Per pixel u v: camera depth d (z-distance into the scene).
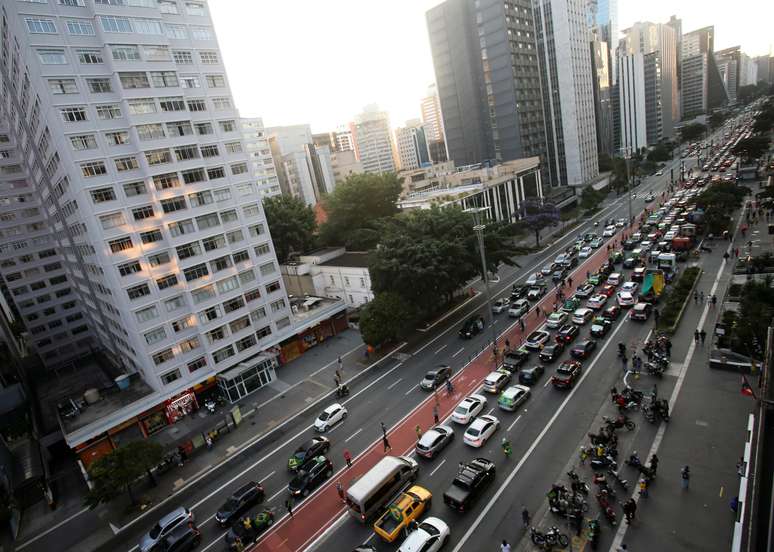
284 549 27.61
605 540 23.08
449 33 127.06
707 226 68.69
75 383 64.88
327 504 30.78
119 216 43.69
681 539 22.45
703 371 36.75
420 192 105.25
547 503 26.45
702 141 188.00
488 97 124.81
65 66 40.47
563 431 32.78
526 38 123.31
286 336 56.41
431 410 39.72
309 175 169.88
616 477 26.80
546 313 55.38
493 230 63.62
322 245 90.62
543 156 131.38
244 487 32.47
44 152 49.56
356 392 46.09
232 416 44.03
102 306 56.81
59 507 38.50
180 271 47.22
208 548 29.17
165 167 46.06
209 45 50.72
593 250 77.69
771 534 13.45
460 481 27.80
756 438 16.95
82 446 41.72
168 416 46.88
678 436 29.95
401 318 53.53
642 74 190.75
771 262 49.78
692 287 51.00
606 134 165.25
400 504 26.58
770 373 19.58
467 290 70.56
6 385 60.59
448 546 24.77
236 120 52.56
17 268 75.06
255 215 53.84
